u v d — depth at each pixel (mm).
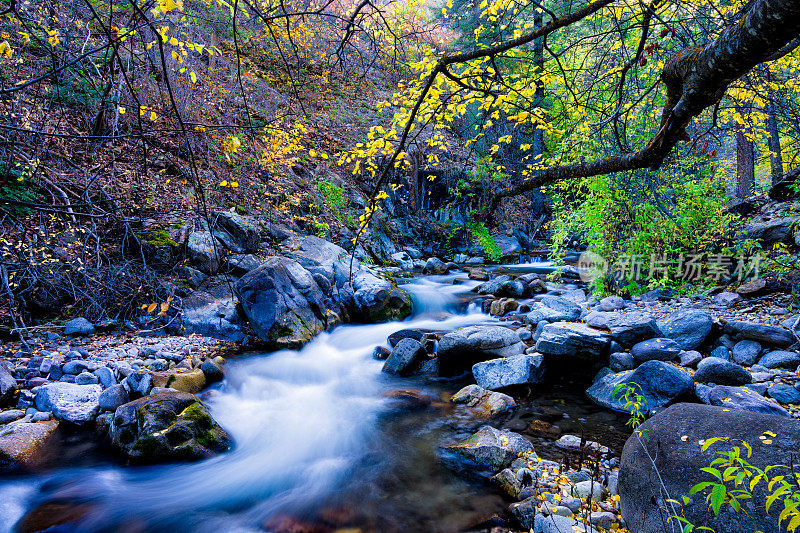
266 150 8859
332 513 3311
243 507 3436
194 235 7684
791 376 4395
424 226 15438
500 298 9484
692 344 5453
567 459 3617
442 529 3043
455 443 4160
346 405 5160
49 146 5285
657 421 2943
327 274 8734
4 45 2951
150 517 3307
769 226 7707
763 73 3688
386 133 3508
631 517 2691
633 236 7918
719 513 2182
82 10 5445
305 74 11844
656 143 2359
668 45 3574
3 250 5523
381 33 3807
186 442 3967
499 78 2988
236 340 6680
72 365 4902
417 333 7102
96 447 4039
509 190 4047
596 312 6652
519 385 5305
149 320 6406
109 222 6883
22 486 3520
